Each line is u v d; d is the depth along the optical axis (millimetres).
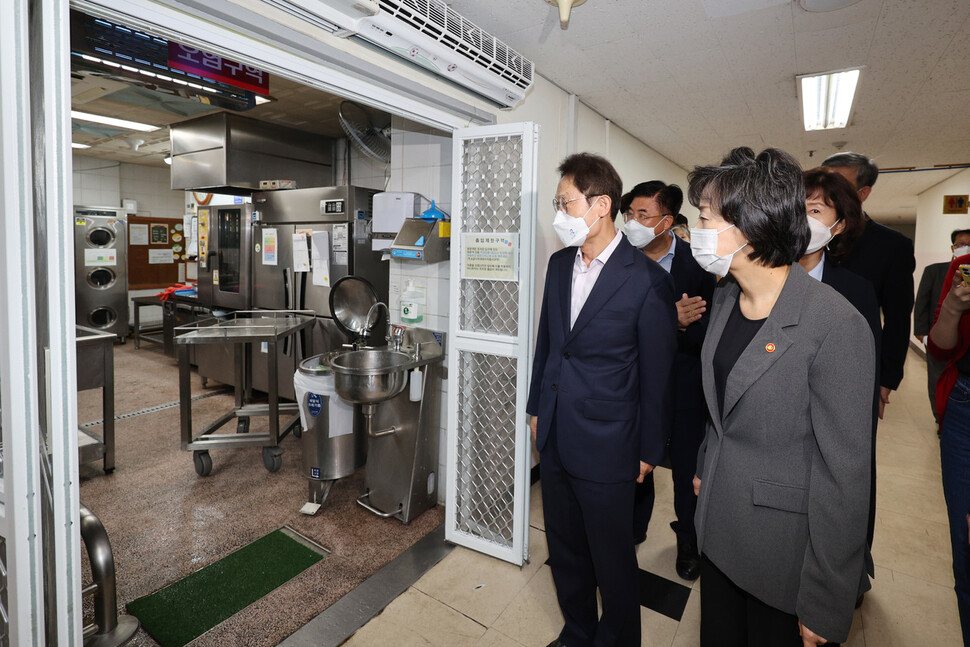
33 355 837
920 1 2008
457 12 2039
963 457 1433
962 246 3424
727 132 4109
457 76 2080
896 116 3580
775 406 962
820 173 1441
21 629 870
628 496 1453
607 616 1526
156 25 1202
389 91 1866
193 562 2176
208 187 4258
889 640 1787
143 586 2014
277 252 4070
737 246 991
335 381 2279
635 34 2361
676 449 2111
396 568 2164
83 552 2225
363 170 4586
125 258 6562
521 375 2127
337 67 1656
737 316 1077
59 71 856
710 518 1082
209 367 4621
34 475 863
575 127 3229
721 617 1129
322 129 4492
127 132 5195
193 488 2836
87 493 2744
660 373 1425
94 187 6918
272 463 3021
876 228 1846
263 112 4012
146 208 7566
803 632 964
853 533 895
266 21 1396
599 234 1508
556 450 1556
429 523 2535
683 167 5629
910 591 2049
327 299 3775
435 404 2641
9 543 848
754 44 2455
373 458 2623
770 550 993
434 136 2635
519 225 2217
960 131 3955
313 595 1988
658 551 2322
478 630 1821
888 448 3539
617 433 1431
